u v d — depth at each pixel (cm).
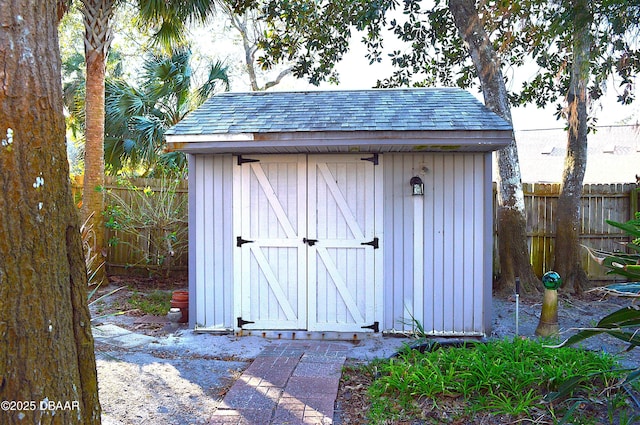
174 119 1122
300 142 521
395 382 388
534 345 435
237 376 443
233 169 579
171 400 387
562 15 754
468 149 546
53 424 169
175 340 555
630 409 347
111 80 1095
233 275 582
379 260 565
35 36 170
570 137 800
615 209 838
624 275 311
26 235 166
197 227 587
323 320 572
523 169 1730
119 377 430
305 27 1007
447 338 563
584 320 649
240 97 653
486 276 561
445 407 360
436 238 567
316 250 571
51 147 174
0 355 160
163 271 905
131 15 1642
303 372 443
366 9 932
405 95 634
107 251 913
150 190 858
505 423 335
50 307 171
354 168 568
